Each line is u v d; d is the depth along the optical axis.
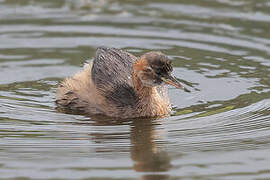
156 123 22.44
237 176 18.17
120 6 33.75
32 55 28.69
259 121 22.11
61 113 23.48
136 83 23.42
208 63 27.80
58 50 29.22
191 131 21.44
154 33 30.72
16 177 18.09
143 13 32.81
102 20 32.12
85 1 34.41
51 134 21.22
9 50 29.09
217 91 25.23
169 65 23.05
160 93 24.45
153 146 20.28
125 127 22.08
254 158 19.41
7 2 34.06
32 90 25.62
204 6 33.53
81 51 29.03
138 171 18.47
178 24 31.56
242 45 29.31
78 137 21.00
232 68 27.27
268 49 28.80
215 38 30.09
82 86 24.47
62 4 34.00
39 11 33.00
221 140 20.69
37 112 23.39
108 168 18.70
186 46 29.45
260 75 26.53
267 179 17.94
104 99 23.64
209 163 19.08
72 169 18.62
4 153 19.69
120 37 30.34
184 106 23.95
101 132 21.52
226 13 32.53
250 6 33.31
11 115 22.91
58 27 31.36
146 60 23.06
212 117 22.62
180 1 34.25
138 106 23.31
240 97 24.48
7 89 25.58
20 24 31.50
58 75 27.02
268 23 31.22
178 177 18.12
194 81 26.27
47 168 18.70
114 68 24.39
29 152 19.78
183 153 19.78
